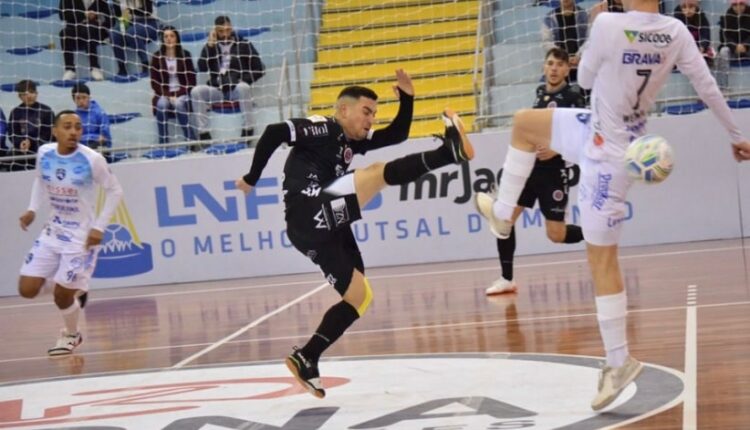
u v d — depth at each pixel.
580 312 8.69
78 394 7.04
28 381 7.77
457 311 9.44
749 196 13.26
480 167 13.48
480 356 7.20
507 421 5.30
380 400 6.07
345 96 6.38
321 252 6.19
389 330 8.70
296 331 9.10
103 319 11.16
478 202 6.14
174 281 14.05
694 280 9.99
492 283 11.16
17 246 14.17
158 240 14.04
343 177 6.16
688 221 13.35
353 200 6.09
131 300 12.60
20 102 16.06
